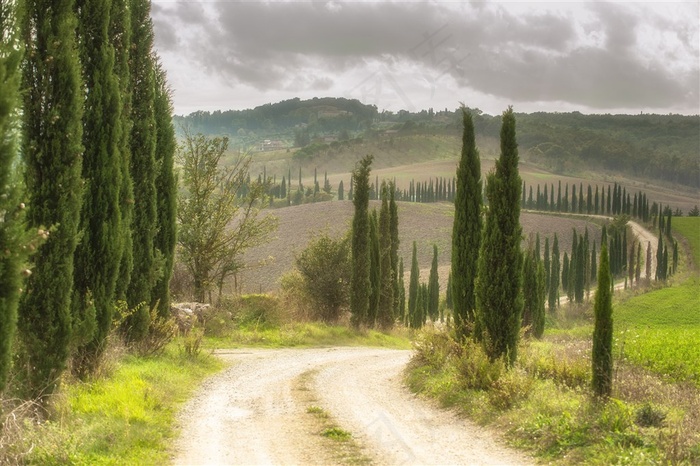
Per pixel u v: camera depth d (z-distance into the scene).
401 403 16.03
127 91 20.38
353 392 17.47
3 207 8.98
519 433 12.06
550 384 15.17
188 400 15.46
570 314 93.94
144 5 21.28
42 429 10.08
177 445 11.37
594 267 127.88
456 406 14.95
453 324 20.06
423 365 19.75
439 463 10.49
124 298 17.47
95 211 14.86
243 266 36.44
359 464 10.44
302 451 11.17
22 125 12.18
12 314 9.11
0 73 8.81
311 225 144.00
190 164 33.34
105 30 15.57
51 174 12.29
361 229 38.38
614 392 13.70
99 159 14.97
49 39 12.54
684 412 12.52
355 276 38.16
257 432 12.50
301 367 22.33
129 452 10.41
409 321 70.06
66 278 12.33
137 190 20.47
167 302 22.66
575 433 11.22
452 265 20.22
